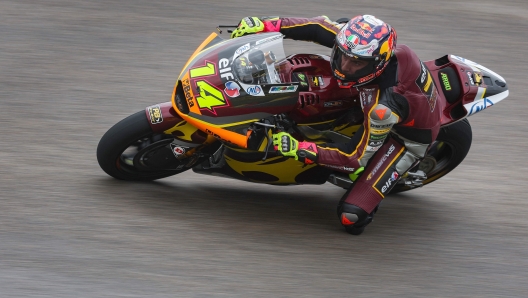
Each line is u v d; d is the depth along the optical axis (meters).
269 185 11.44
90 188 10.12
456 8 20.78
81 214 9.39
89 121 12.39
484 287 8.92
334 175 10.02
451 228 10.48
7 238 8.69
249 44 9.05
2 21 16.50
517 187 11.91
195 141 9.44
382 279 8.86
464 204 11.31
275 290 8.27
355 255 9.38
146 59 15.27
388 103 8.77
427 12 20.05
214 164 10.24
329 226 10.15
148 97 13.62
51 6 17.78
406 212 10.95
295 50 16.27
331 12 19.11
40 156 10.95
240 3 19.22
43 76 13.98
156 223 9.41
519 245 10.11
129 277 8.19
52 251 8.52
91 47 15.59
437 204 11.28
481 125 13.99
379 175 9.66
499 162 12.67
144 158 9.94
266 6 19.16
